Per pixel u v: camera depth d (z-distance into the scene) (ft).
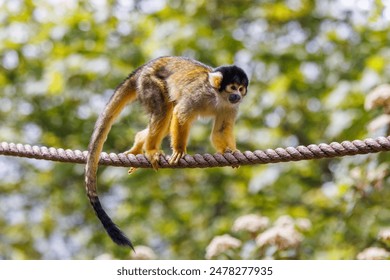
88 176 31.01
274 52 60.13
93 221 62.59
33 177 64.95
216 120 33.65
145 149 31.83
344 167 43.83
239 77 33.42
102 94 59.26
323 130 60.49
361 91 47.42
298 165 54.49
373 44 57.16
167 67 33.65
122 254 56.18
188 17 60.80
